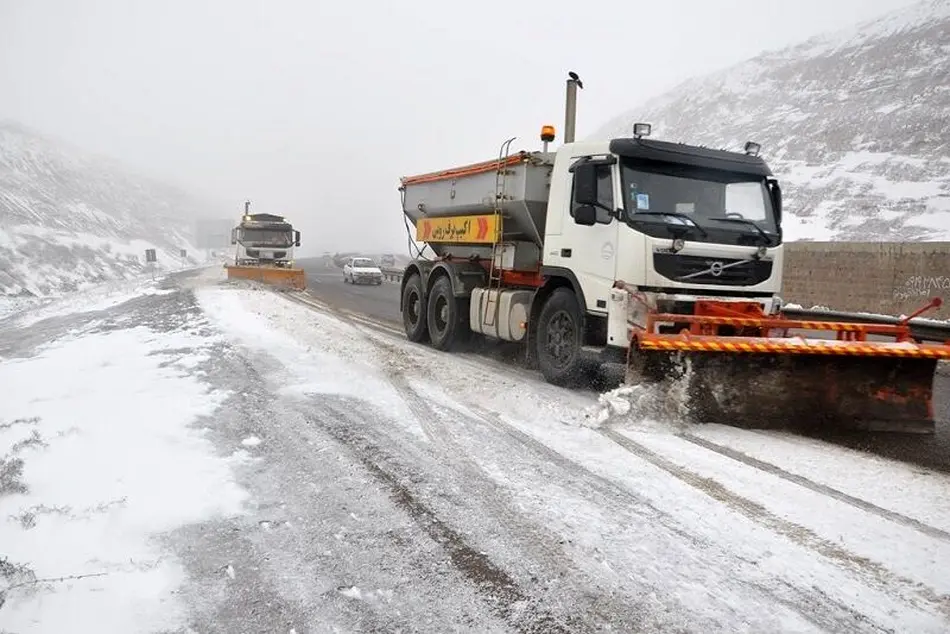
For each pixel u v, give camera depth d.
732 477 4.63
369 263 33.44
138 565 3.18
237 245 26.67
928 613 2.99
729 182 7.37
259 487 4.25
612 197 6.99
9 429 5.52
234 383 7.00
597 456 5.00
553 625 2.84
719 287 6.95
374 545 3.51
